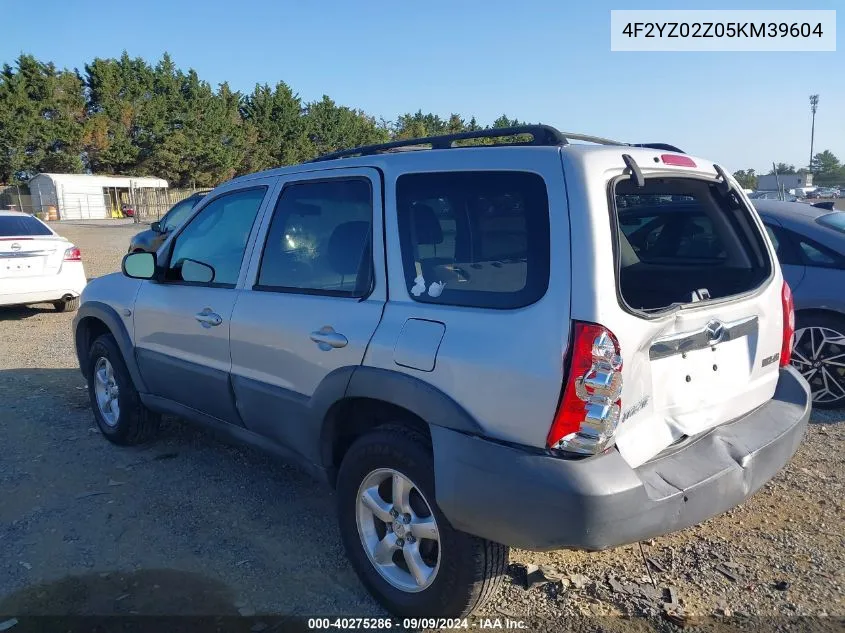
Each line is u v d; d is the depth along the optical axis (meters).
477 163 2.79
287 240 3.53
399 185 3.02
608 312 2.37
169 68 79.81
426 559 2.92
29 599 3.14
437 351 2.65
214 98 79.19
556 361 2.36
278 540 3.66
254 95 81.12
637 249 4.36
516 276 2.56
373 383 2.86
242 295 3.69
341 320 3.07
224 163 74.44
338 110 88.44
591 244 2.41
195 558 3.48
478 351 2.54
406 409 2.83
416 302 2.84
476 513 2.53
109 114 69.69
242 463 4.66
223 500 4.11
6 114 61.03
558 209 2.50
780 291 3.32
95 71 71.31
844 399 5.30
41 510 3.99
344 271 3.19
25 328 9.48
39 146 63.59
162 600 3.13
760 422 3.07
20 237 9.63
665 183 3.13
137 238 12.34
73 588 3.22
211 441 5.05
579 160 2.54
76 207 55.16
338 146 87.44
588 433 2.36
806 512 3.82
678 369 2.72
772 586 3.16
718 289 3.50
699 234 4.07
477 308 2.62
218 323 3.79
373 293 3.01
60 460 4.70
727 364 2.96
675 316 2.63
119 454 4.81
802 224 5.43
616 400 2.38
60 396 6.14
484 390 2.52
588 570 3.30
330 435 3.22
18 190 57.19
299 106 84.19
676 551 3.46
